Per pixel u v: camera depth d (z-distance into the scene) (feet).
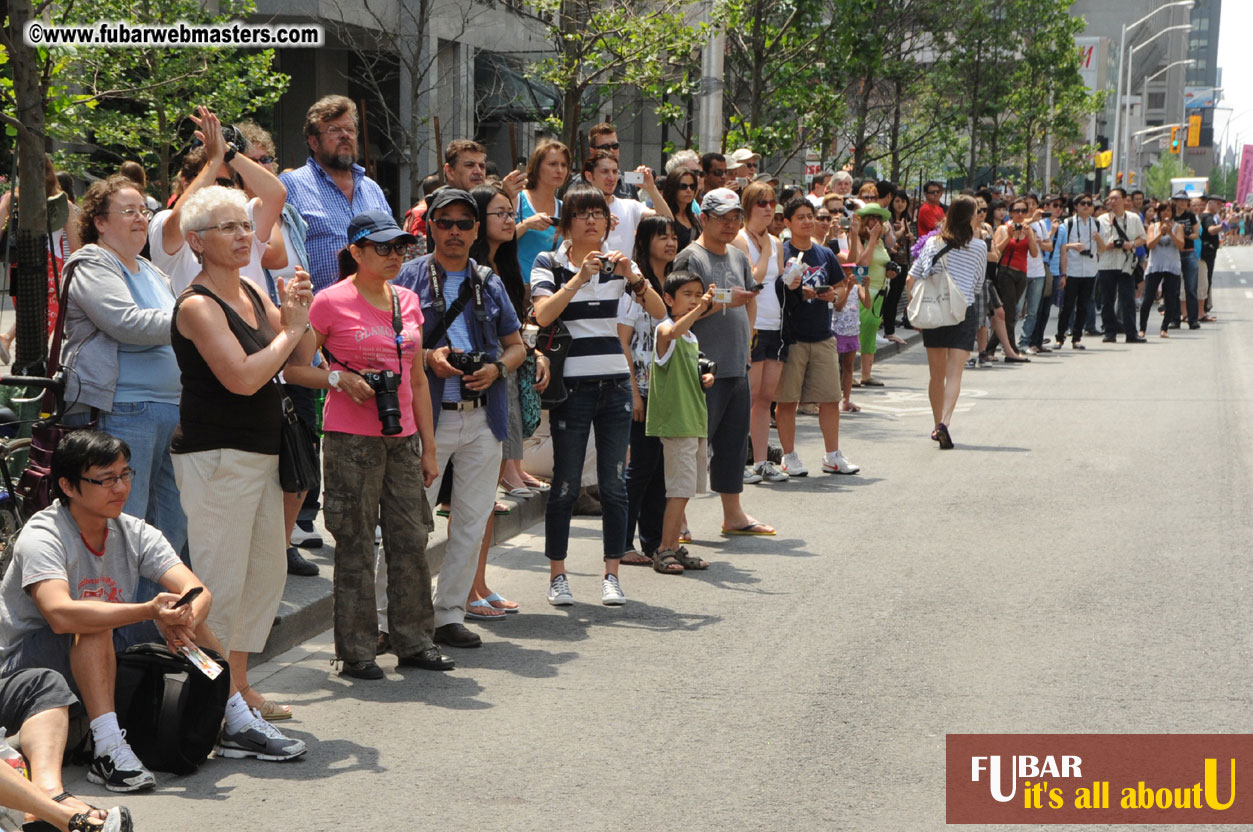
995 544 26.43
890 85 88.33
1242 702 17.57
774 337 32.01
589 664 19.47
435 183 31.60
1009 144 118.32
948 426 40.45
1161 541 26.48
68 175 28.14
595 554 26.45
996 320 58.03
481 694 18.21
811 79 62.54
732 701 17.76
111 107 48.65
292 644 20.62
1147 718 17.01
